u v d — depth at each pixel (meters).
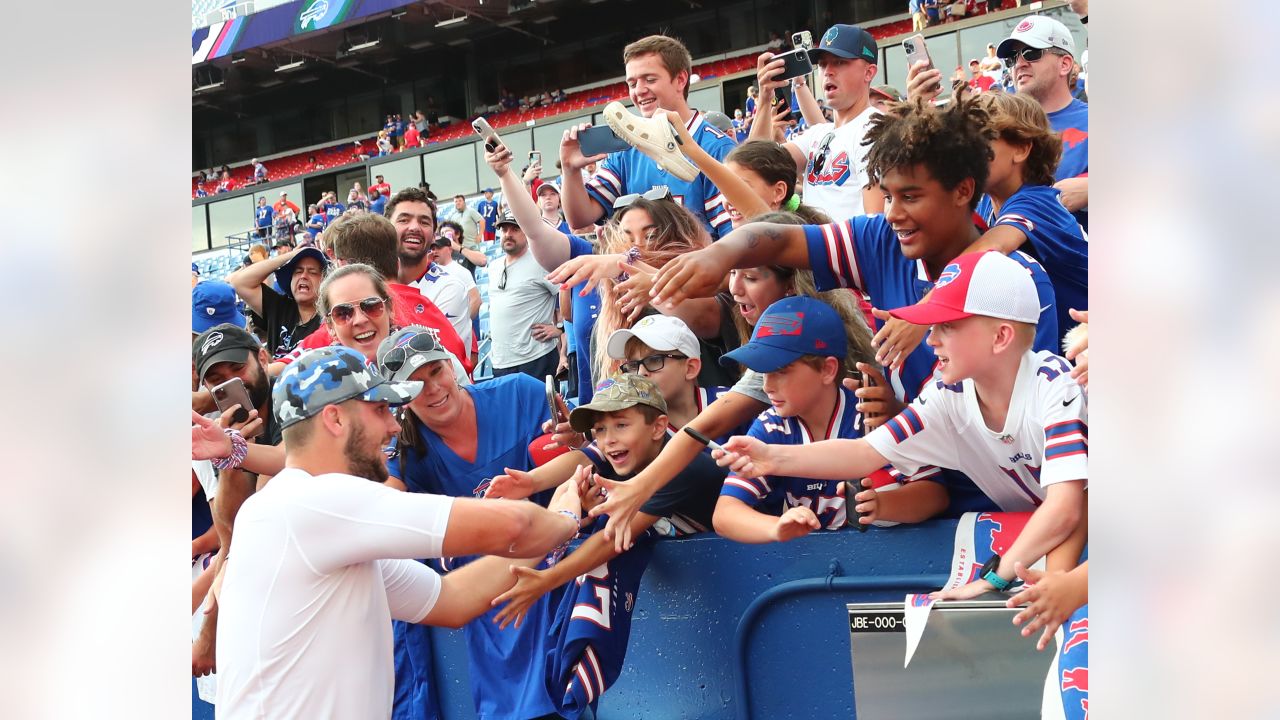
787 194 3.35
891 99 4.00
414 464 2.79
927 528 2.24
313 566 2.05
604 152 3.89
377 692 2.13
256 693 2.04
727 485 2.41
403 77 26.14
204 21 25.52
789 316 2.35
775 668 2.40
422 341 2.71
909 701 2.12
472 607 2.37
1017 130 2.43
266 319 4.81
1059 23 3.42
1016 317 1.95
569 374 4.70
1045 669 1.99
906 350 2.16
